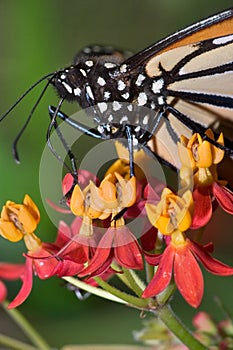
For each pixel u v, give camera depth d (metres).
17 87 0.30
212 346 0.23
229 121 0.22
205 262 0.20
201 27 0.21
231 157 0.21
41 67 0.31
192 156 0.21
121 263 0.20
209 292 0.28
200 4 0.33
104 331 0.28
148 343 0.23
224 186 0.21
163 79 0.21
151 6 0.34
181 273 0.20
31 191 0.29
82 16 0.33
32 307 0.28
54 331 0.28
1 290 0.23
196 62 0.22
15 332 0.28
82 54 0.22
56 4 0.32
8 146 0.29
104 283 0.21
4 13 0.32
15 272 0.23
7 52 0.31
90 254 0.21
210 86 0.22
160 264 0.20
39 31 0.32
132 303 0.21
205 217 0.21
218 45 0.21
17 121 0.30
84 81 0.21
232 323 0.23
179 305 0.28
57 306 0.28
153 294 0.20
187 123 0.21
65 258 0.21
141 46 0.34
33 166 0.29
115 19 0.34
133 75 0.21
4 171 0.29
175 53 0.21
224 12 0.21
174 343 0.23
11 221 0.21
